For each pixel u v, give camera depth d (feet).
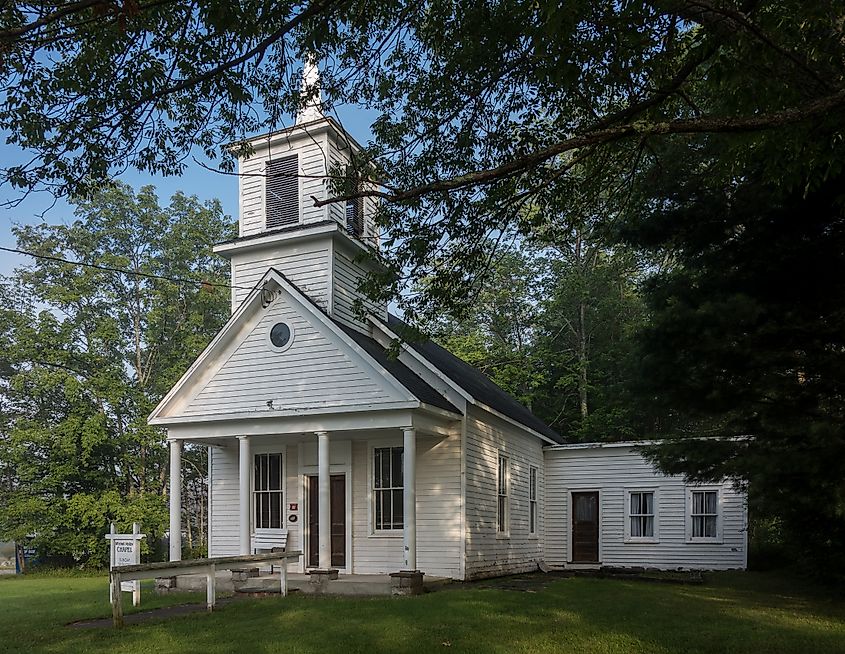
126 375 104.73
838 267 36.86
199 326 111.45
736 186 40.01
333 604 39.01
